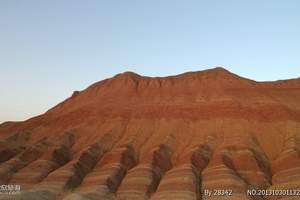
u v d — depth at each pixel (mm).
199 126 97812
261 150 87938
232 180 74688
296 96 105188
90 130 104938
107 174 82000
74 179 81812
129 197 75500
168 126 99875
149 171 81125
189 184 74500
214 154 86938
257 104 100375
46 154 92250
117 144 96938
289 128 91688
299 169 75625
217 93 108000
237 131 93250
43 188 78500
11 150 100688
